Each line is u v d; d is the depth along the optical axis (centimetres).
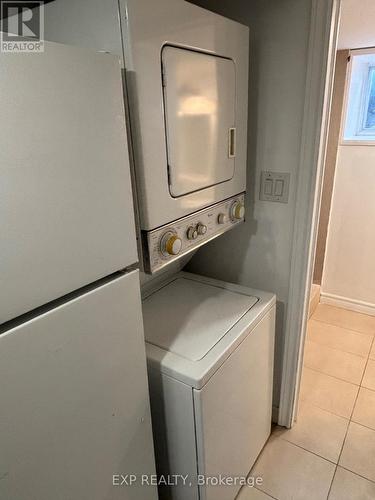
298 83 139
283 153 151
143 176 96
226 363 123
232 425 137
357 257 290
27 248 64
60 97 65
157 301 157
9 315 63
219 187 131
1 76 55
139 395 102
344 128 263
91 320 81
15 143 59
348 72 248
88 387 84
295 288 165
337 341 266
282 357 181
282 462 175
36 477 76
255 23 140
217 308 148
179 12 96
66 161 68
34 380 70
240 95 133
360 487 161
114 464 99
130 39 83
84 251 75
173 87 99
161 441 130
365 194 270
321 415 202
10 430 68
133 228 88
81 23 90
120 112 78
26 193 62
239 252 179
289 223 159
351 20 178
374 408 205
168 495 142
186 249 120
